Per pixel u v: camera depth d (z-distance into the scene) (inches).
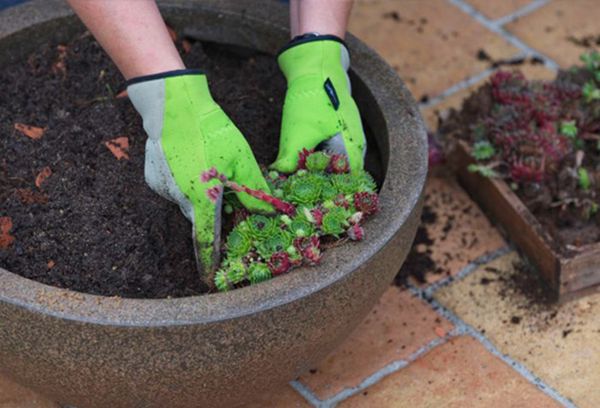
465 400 78.2
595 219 90.9
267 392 69.0
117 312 58.0
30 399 77.1
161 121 63.0
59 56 80.8
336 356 81.8
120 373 60.3
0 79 79.4
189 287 68.4
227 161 64.2
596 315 85.0
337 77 72.7
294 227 64.2
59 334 58.6
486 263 90.4
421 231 93.6
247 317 58.4
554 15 120.8
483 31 118.4
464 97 108.4
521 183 91.7
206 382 61.9
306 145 70.2
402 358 81.9
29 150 73.9
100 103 77.4
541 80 98.4
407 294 87.7
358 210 64.8
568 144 91.7
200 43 85.4
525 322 84.7
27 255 68.5
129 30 60.5
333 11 75.3
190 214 65.4
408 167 69.3
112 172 72.5
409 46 116.2
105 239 69.2
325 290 60.4
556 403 77.8
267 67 84.0
